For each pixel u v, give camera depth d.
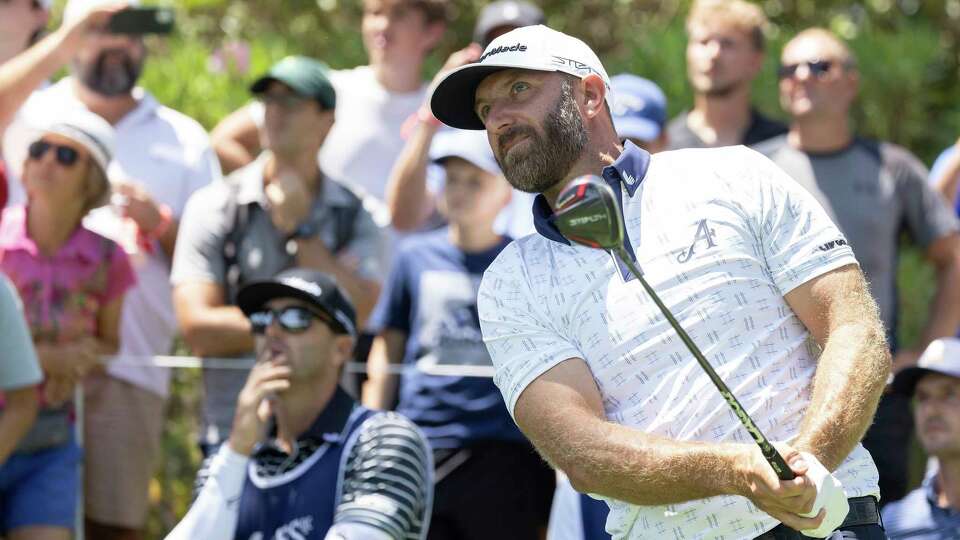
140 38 22.73
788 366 10.91
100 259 20.28
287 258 20.61
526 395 11.03
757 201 11.16
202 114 29.02
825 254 10.95
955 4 37.47
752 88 32.06
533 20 23.52
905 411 19.62
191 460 21.06
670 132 24.73
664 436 10.77
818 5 36.84
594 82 11.47
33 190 19.86
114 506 20.56
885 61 34.56
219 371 20.39
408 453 16.25
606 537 17.09
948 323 22.58
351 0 36.19
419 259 20.78
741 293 10.91
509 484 19.77
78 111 21.03
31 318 19.69
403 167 23.02
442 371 20.11
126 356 21.33
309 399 16.59
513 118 11.37
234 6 34.66
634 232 11.11
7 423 18.34
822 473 9.41
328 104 21.02
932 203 22.75
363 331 21.33
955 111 35.59
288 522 16.08
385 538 15.68
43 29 23.36
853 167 22.61
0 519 19.03
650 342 10.88
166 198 22.66
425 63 34.09
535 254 11.47
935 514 18.31
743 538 10.70
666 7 37.19
